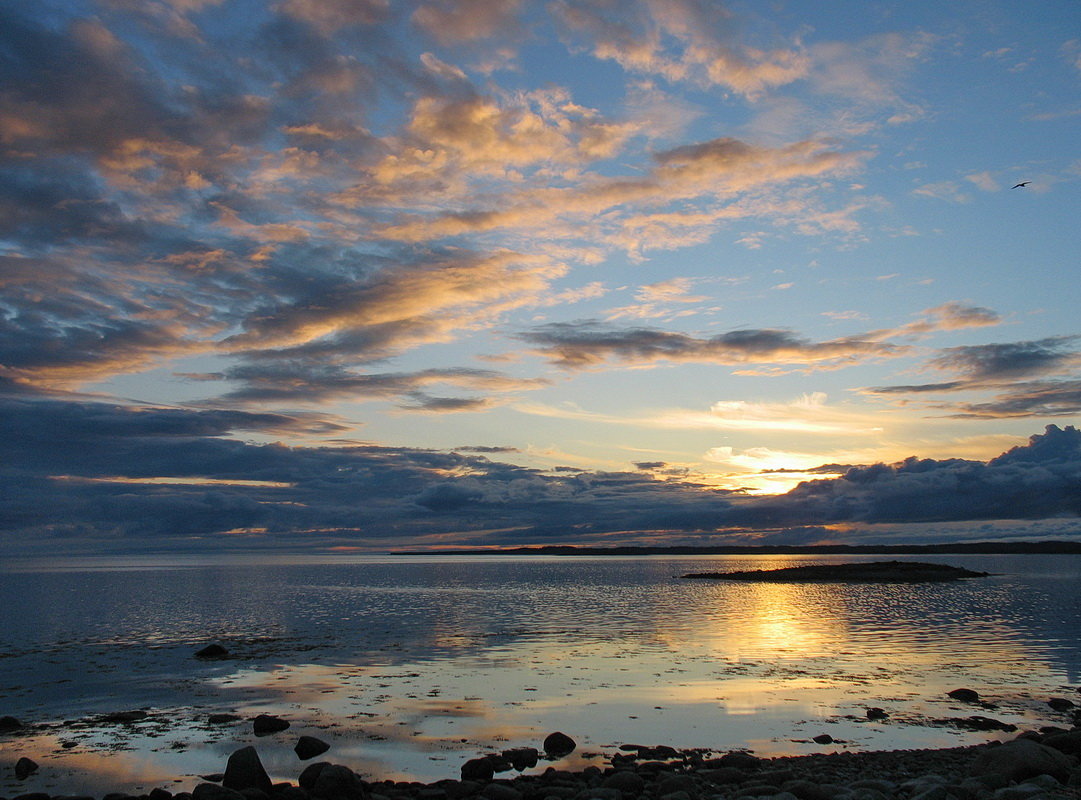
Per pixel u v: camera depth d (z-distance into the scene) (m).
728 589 102.12
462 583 123.00
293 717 25.08
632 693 28.50
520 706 26.47
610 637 45.91
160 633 49.50
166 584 119.88
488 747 21.73
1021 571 159.75
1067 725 23.92
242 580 135.38
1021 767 18.17
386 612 65.25
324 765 18.05
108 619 59.69
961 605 70.19
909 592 91.75
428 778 19.11
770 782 17.89
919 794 15.95
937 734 22.91
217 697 28.22
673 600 80.06
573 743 21.72
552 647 41.19
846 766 19.41
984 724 23.97
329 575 161.88
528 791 17.61
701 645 41.91
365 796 17.20
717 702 27.02
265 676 32.44
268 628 52.16
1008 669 33.69
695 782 17.66
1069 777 17.80
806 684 30.14
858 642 43.09
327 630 50.62
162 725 24.11
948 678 31.44
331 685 30.31
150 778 19.05
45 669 34.72
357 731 23.33
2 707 26.73
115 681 31.50
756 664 35.03
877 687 29.56
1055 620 55.44
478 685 30.11
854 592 92.81
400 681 31.05
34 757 20.78
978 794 16.42
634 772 18.97
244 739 22.48
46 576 160.50
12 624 56.03
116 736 22.80
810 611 65.00
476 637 46.22
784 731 23.27
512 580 135.00
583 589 103.31
